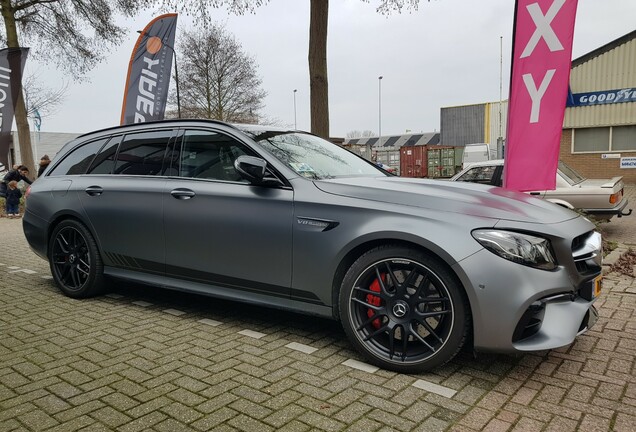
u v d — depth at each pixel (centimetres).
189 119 418
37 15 1878
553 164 552
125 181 429
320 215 322
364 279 307
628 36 1986
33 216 493
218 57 3180
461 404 258
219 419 244
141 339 356
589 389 275
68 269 477
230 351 333
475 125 4234
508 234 274
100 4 1880
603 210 816
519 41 550
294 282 335
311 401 262
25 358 321
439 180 383
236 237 356
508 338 270
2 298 473
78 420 242
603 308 425
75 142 502
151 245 405
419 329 295
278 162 355
